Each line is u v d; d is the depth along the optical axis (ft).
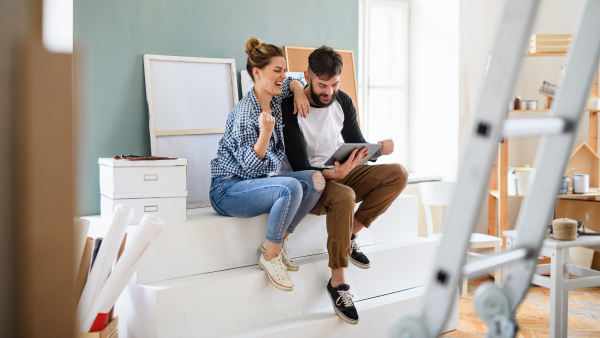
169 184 7.73
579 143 13.66
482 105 2.80
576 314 10.74
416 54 15.23
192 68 9.84
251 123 7.87
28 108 0.83
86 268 6.53
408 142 15.60
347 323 8.42
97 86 8.83
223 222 8.01
